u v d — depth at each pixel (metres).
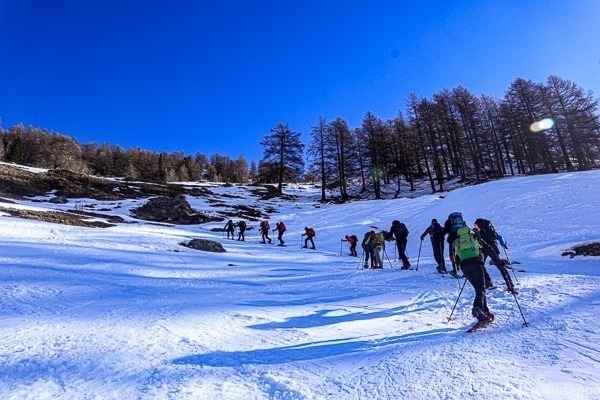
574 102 37.09
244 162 105.19
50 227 15.45
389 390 2.41
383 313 4.82
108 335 3.77
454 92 45.47
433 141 39.56
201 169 103.62
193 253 13.79
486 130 44.62
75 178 34.19
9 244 11.11
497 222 15.18
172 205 27.88
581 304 4.25
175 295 6.23
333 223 25.03
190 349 3.39
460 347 3.15
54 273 7.70
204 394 2.44
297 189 51.72
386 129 46.25
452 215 5.10
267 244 19.86
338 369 2.87
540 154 38.19
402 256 10.17
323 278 8.84
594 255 9.22
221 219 29.09
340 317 4.69
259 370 2.87
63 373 2.78
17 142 68.31
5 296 5.45
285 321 4.52
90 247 12.40
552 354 2.78
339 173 44.97
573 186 17.05
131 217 25.25
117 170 89.12
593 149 38.38
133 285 7.07
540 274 7.01
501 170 43.91
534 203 16.03
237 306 5.40
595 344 2.91
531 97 39.56
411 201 27.00
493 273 7.67
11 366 2.89
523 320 3.91
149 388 2.53
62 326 4.07
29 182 29.20
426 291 6.18
